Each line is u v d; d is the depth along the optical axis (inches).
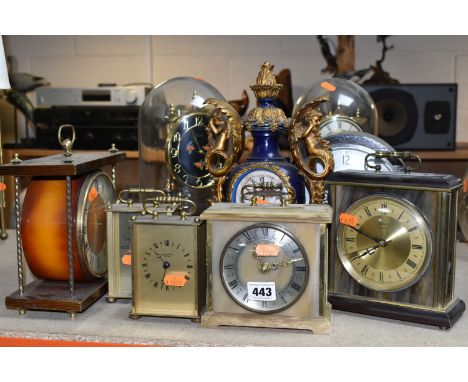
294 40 137.6
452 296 53.8
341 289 55.4
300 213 50.1
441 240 51.0
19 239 54.8
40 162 53.9
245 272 51.0
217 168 58.7
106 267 60.5
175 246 52.6
